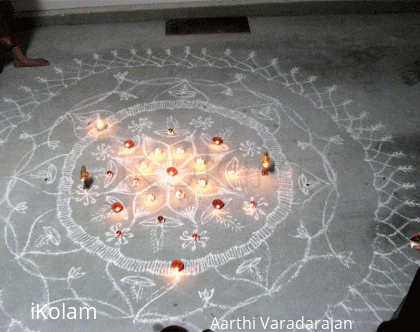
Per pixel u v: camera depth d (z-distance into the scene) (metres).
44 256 3.97
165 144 4.98
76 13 6.77
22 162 4.79
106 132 5.13
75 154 4.87
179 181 4.59
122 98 5.60
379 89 5.75
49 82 5.84
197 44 6.51
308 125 5.25
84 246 4.05
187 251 4.01
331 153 4.91
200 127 5.19
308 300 3.67
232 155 4.86
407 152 4.93
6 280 3.80
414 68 6.07
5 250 4.01
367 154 4.91
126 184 4.57
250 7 6.96
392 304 3.65
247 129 5.18
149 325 3.53
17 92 5.68
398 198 4.45
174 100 5.56
